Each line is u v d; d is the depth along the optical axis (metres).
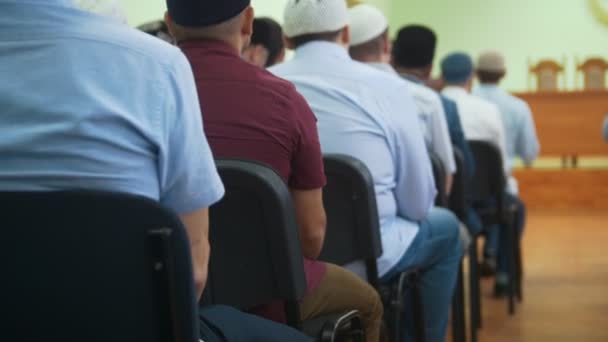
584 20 11.99
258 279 2.03
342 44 3.03
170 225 1.31
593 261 6.62
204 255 1.55
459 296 3.73
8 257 1.35
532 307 5.30
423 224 3.06
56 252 1.34
